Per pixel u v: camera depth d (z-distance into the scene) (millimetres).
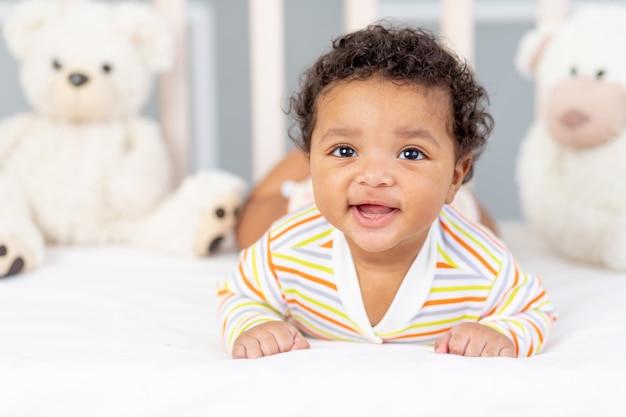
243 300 910
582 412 711
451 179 804
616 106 1273
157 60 1508
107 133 1477
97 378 734
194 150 2029
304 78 943
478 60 2000
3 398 732
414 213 753
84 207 1444
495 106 2033
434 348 855
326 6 1962
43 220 1430
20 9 1481
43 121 1504
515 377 720
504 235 1537
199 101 2002
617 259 1232
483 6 1961
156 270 1276
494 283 863
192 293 1128
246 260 922
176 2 1560
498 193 2100
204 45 1976
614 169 1291
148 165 1480
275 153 1559
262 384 716
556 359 758
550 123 1331
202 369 732
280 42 1528
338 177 757
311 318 916
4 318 971
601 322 941
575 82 1304
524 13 1964
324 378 717
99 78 1427
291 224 909
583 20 1374
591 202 1302
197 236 1360
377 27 873
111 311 1022
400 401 708
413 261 842
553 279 1193
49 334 905
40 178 1437
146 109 1993
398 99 756
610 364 738
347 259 854
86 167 1443
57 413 727
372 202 750
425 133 759
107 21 1477
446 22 1553
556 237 1352
